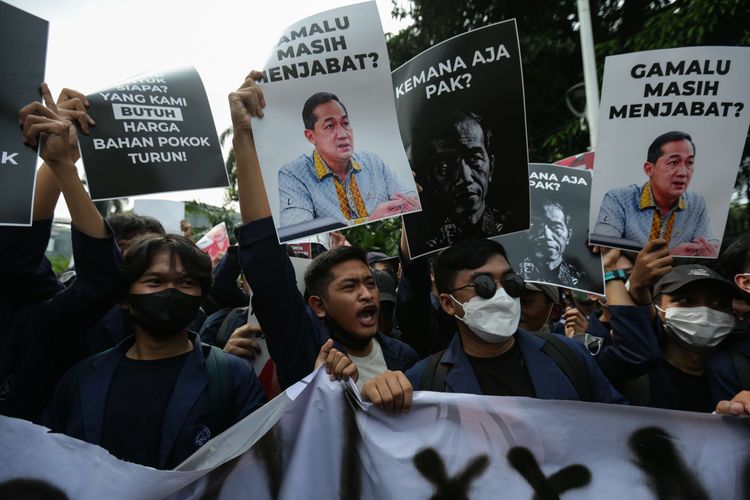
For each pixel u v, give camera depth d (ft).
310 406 6.54
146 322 7.10
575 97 31.45
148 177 7.48
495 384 7.25
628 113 7.61
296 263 10.76
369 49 7.26
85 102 7.45
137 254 7.22
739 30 27.81
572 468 6.55
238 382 7.33
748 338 8.05
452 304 7.45
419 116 7.77
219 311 11.61
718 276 7.84
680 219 7.52
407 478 6.46
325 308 8.69
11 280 7.35
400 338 11.02
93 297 7.14
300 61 7.26
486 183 7.49
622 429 6.59
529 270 8.82
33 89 6.76
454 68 7.58
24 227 7.29
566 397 7.00
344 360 6.56
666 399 8.16
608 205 7.62
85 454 6.29
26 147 6.66
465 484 6.49
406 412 6.61
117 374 7.16
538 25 38.83
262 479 6.38
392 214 7.05
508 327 7.09
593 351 8.89
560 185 9.03
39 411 7.48
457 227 7.60
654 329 8.46
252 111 7.22
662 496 6.50
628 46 32.40
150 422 6.88
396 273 12.53
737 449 6.55
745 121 7.48
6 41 6.71
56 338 7.36
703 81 7.51
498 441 6.57
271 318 7.45
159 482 6.15
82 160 7.31
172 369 7.24
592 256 8.70
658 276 7.32
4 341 7.68
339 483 6.42
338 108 7.20
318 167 7.11
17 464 6.26
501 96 7.43
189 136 7.72
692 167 7.51
